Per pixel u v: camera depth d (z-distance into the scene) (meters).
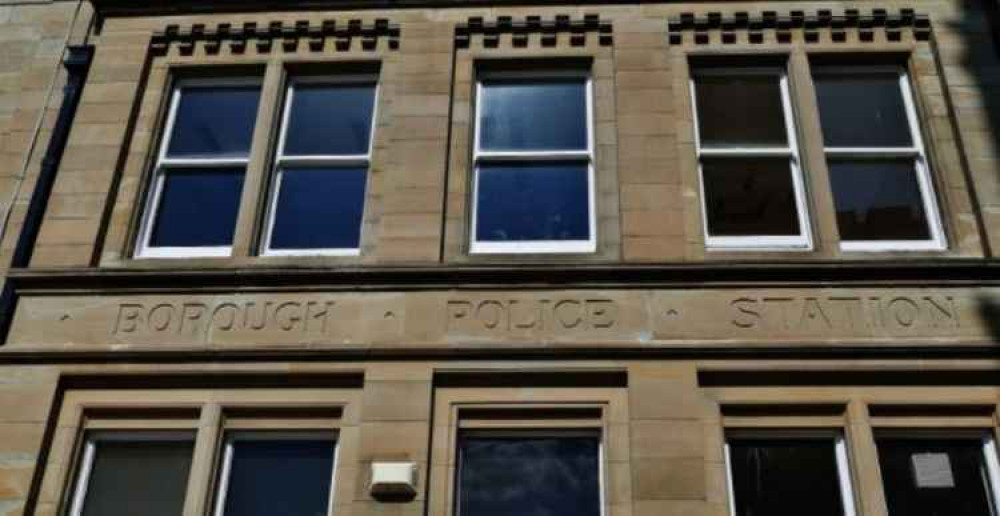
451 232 9.91
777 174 10.42
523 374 8.94
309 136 10.98
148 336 9.33
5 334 9.41
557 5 11.29
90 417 9.12
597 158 10.38
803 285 9.28
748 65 11.08
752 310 9.17
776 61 11.04
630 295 9.28
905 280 9.28
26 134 11.11
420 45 11.09
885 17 11.02
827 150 10.51
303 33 11.34
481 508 8.59
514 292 9.37
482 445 8.89
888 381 8.87
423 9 11.35
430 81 10.81
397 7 11.38
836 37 11.02
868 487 8.34
